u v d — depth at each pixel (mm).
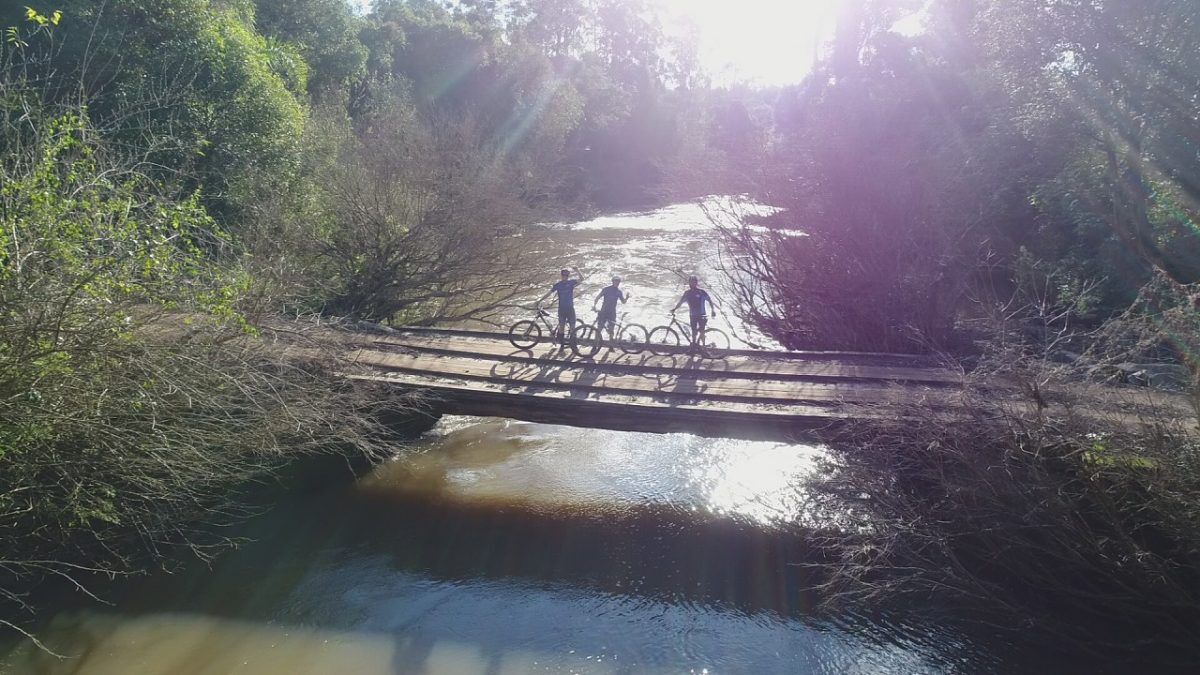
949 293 14078
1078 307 12008
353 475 10672
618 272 23938
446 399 10516
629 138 50344
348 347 11414
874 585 7375
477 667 6801
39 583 7504
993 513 7133
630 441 12000
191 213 8508
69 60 12328
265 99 14695
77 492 6809
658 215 41500
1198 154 12867
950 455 7598
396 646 7090
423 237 15531
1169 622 6793
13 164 8203
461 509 9883
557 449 11719
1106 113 13969
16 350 6207
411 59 41406
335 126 18203
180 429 7516
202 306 7734
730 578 8336
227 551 8641
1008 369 7465
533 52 41062
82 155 7953
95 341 6652
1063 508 6758
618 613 7699
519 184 19000
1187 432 6457
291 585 8055
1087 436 6738
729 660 6953
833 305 15297
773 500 10055
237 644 7039
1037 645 7047
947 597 7527
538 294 20203
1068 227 16016
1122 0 12812
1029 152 16453
